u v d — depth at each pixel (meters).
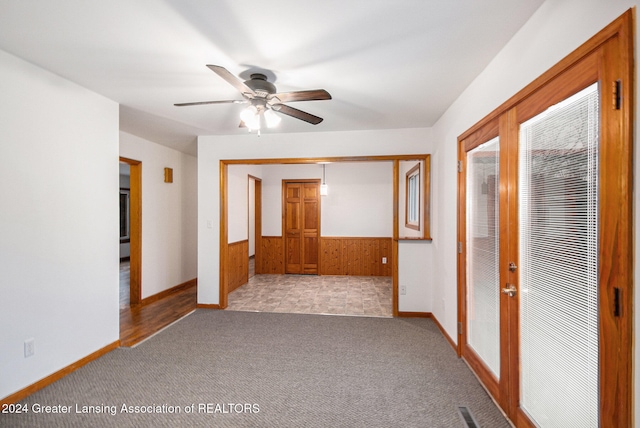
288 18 1.57
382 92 2.57
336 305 4.18
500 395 1.92
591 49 1.15
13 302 1.99
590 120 1.20
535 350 1.59
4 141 1.95
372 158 3.77
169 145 4.63
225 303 4.05
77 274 2.45
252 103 2.21
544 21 1.46
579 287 1.26
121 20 1.59
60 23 1.62
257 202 6.36
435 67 2.12
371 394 2.10
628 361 1.02
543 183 1.51
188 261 5.33
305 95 2.09
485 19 1.58
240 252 5.30
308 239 6.32
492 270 2.07
